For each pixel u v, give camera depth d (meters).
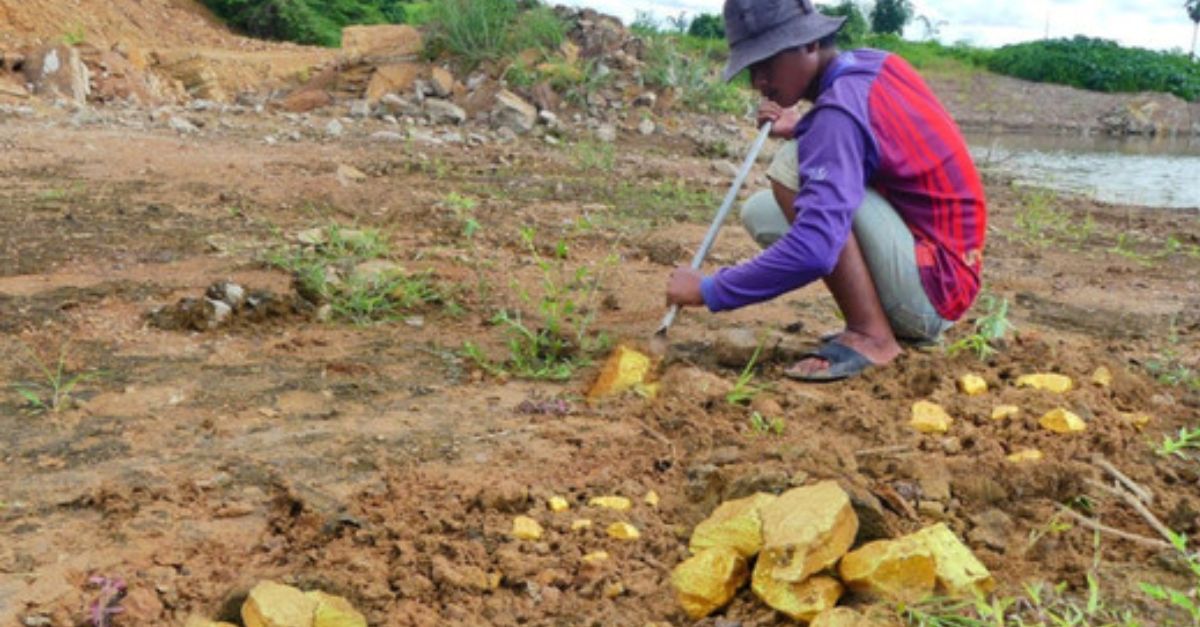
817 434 3.45
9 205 6.76
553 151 11.23
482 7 13.89
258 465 3.23
